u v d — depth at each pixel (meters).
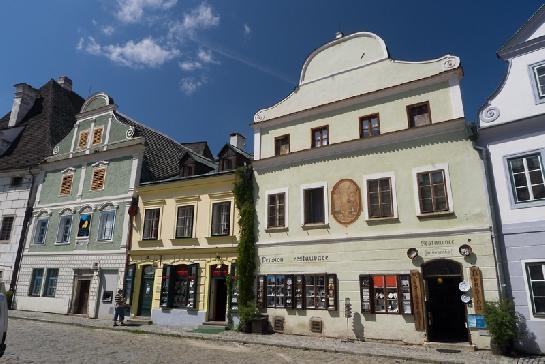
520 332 12.57
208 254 20.34
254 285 18.44
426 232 14.91
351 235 16.50
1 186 29.97
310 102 19.56
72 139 28.58
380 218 15.96
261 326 17.00
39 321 21.11
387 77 17.64
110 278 23.47
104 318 22.73
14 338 14.91
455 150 15.12
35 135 31.86
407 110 16.69
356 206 16.73
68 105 35.38
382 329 14.91
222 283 20.50
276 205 18.95
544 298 12.49
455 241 14.33
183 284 20.84
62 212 26.92
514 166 13.91
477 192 14.32
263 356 12.44
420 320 14.23
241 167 20.09
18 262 27.34
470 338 13.34
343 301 16.03
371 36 18.61
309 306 16.84
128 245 23.22
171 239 21.73
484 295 13.35
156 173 26.48
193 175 23.33
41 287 25.92
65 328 18.72
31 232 27.73
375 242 15.91
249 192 19.75
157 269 21.78
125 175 25.06
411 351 13.02
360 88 18.25
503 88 14.66
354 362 11.62
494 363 11.02
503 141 14.24
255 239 19.06
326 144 18.50
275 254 18.28
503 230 13.58
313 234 17.53
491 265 13.48
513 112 14.22
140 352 12.70
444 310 17.12
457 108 15.50
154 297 21.30
